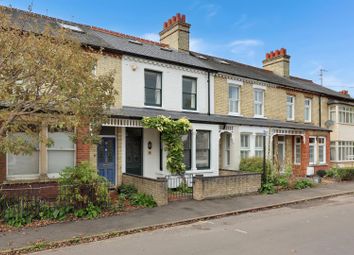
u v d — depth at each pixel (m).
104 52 13.98
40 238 7.82
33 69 8.38
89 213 9.88
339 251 6.90
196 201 12.47
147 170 14.91
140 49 16.25
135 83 15.02
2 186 10.84
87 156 12.92
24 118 9.23
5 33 8.38
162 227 9.25
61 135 12.41
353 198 14.39
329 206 12.45
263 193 14.50
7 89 8.35
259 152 18.92
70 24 16.55
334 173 20.34
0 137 8.77
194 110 17.30
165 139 14.60
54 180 11.90
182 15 19.33
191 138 15.62
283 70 25.25
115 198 12.31
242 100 19.53
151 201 11.58
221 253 6.86
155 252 6.98
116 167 13.93
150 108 15.48
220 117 17.88
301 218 10.29
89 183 10.25
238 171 16.16
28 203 9.43
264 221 9.91
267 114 20.98
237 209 11.36
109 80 9.62
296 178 17.77
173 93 16.39
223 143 18.42
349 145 26.20
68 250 7.22
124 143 14.20
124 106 14.59
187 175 15.02
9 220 8.94
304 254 6.74
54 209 9.68
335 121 25.20
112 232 8.41
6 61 8.37
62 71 8.42
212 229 9.01
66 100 8.62
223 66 20.31
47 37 9.03
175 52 18.48
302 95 23.50
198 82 17.47
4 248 7.14
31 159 11.82
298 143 22.28
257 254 6.77
